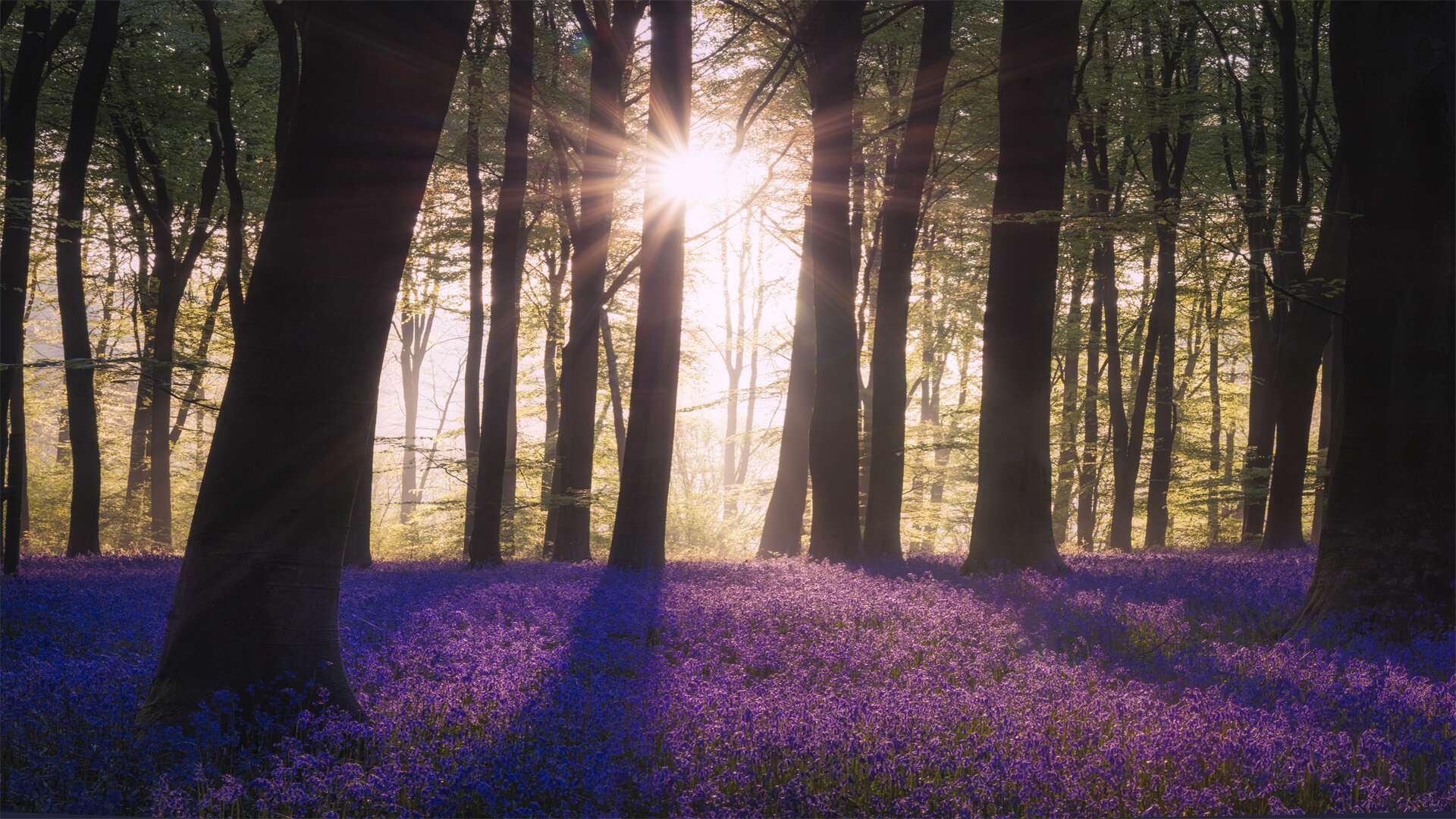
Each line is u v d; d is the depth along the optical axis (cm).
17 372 1498
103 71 1889
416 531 4106
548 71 2378
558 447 2367
